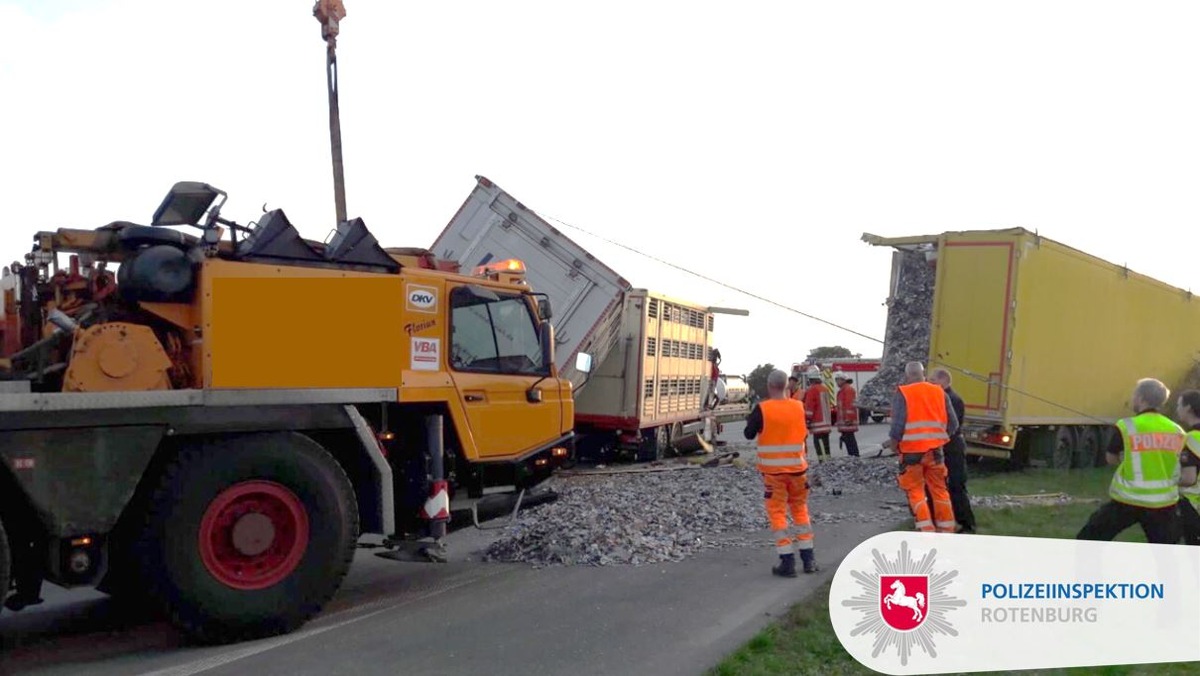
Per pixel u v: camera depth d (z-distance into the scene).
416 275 7.60
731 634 6.23
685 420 20.23
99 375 6.09
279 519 6.55
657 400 18.11
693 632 6.31
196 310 6.53
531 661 5.77
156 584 6.11
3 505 5.79
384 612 7.15
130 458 5.96
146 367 6.24
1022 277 14.24
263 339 6.52
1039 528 9.55
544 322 8.75
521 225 14.88
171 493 6.11
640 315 17.06
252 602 6.34
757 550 9.00
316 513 6.62
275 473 6.45
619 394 17.11
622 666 5.63
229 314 6.40
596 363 15.62
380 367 7.10
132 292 6.38
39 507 5.68
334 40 15.03
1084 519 10.16
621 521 9.60
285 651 6.12
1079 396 16.17
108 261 6.81
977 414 14.40
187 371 6.52
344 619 6.98
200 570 6.17
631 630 6.38
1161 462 6.23
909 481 8.59
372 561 9.28
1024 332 14.45
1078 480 14.43
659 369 18.22
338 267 7.10
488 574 8.41
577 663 5.70
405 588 8.03
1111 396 17.17
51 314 6.21
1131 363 17.75
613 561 8.52
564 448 8.79
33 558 5.90
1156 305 18.56
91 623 7.11
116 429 5.94
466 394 7.89
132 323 6.50
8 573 5.61
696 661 5.70
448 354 7.84
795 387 17.52
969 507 9.44
